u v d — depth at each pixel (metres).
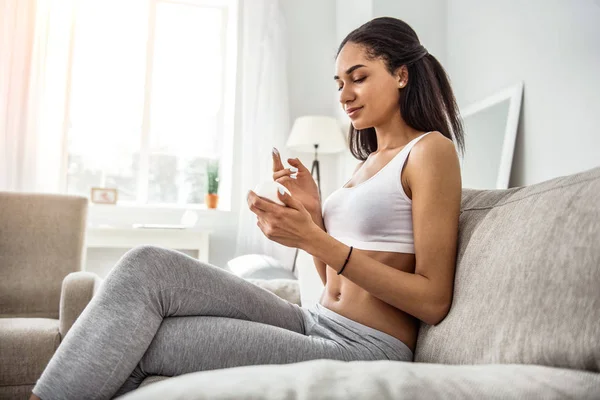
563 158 2.47
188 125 4.29
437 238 0.97
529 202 0.85
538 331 0.65
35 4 3.65
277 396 0.42
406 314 1.07
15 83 3.57
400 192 1.07
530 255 0.73
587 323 0.60
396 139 1.20
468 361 0.77
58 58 3.70
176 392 0.41
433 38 3.61
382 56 1.17
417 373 0.49
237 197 4.02
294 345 0.97
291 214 0.96
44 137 3.63
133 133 4.18
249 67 4.04
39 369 1.72
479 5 3.23
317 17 4.32
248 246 3.84
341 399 0.42
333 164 4.24
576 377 0.52
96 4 4.14
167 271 0.95
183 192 4.25
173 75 4.29
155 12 4.26
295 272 3.76
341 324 1.07
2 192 2.39
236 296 1.04
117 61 4.17
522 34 2.81
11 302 2.27
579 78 2.39
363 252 1.09
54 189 3.64
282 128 4.05
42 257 2.36
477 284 0.85
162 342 0.91
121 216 3.81
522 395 0.47
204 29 4.35
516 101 2.77
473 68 3.28
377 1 3.54
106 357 0.82
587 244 0.65
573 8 2.44
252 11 4.09
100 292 0.89
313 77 4.27
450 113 1.24
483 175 2.96
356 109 1.20
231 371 0.48
